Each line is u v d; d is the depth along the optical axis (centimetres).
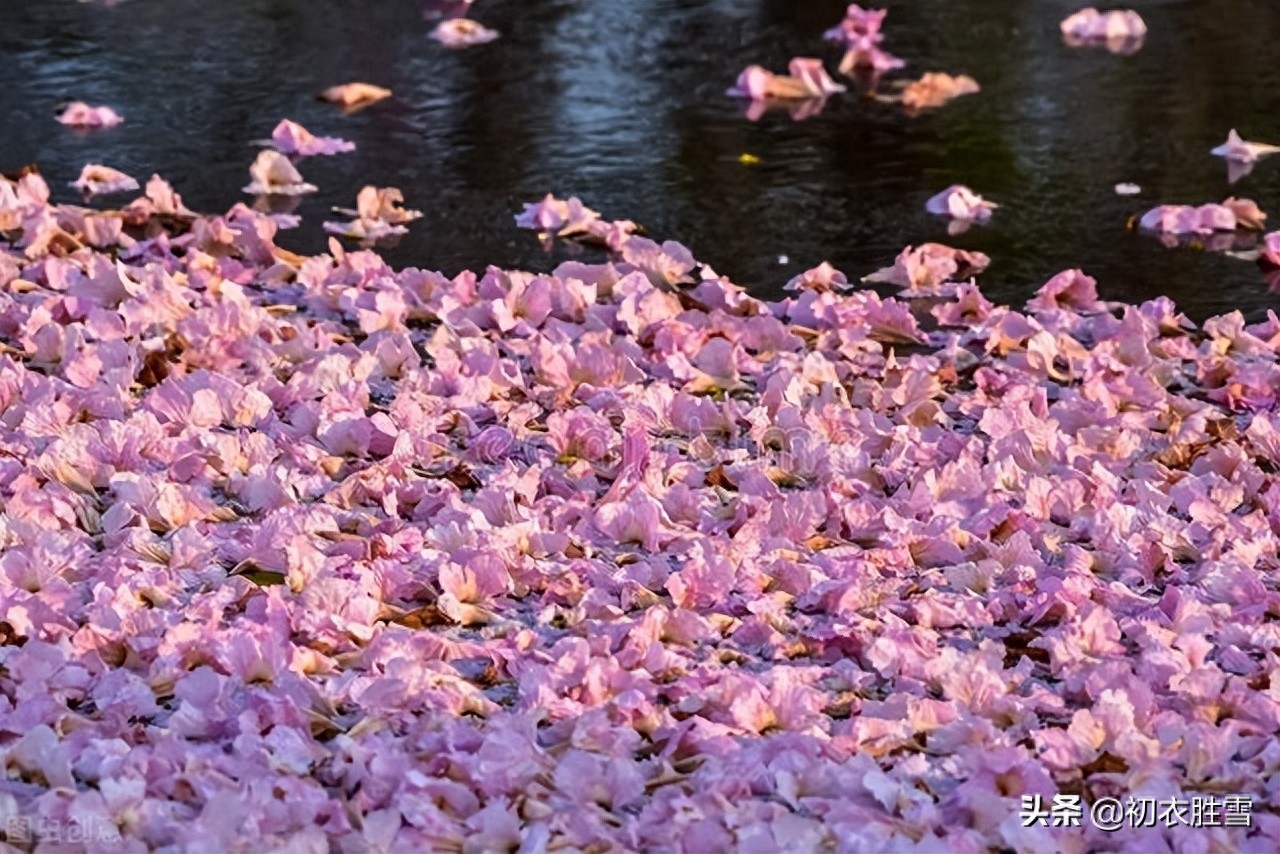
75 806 285
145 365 495
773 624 371
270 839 285
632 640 355
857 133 777
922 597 378
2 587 363
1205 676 340
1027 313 571
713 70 871
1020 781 312
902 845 288
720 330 538
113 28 916
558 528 412
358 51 888
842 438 464
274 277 582
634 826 294
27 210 628
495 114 791
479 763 306
